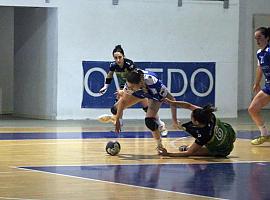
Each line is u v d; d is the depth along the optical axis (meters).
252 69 39.56
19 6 29.80
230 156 18.25
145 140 22.08
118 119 17.86
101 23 30.69
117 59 20.81
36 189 12.89
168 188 13.11
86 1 30.41
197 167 16.08
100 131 25.17
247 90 39.56
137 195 12.33
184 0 31.95
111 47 30.91
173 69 31.89
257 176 14.77
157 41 31.58
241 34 39.12
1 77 33.75
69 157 17.69
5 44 33.72
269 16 39.94
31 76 31.75
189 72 32.19
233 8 32.84
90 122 29.38
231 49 32.88
